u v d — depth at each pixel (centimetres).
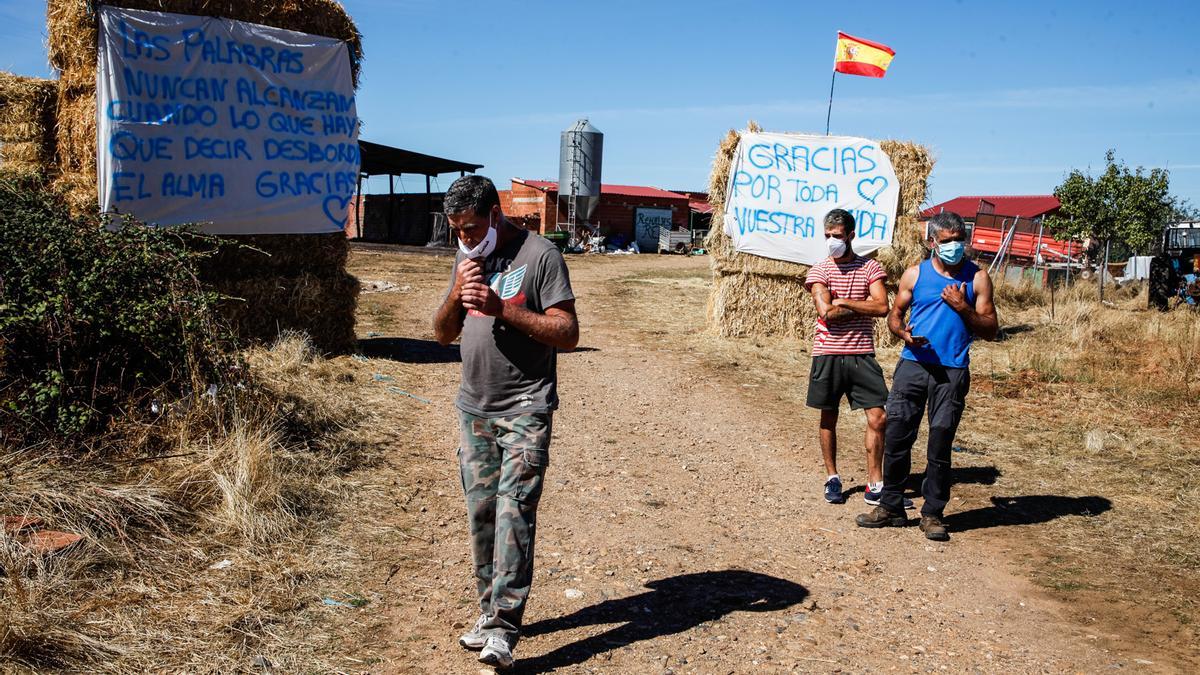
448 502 523
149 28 782
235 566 400
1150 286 1805
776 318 1245
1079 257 2892
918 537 521
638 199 4309
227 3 827
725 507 561
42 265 525
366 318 1246
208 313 578
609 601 407
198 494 457
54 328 503
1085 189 2925
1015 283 1941
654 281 2208
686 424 773
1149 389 930
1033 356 1083
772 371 1032
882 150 1202
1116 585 452
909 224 1218
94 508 407
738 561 468
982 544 511
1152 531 531
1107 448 718
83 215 600
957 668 359
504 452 338
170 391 539
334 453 575
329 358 877
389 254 2583
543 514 523
